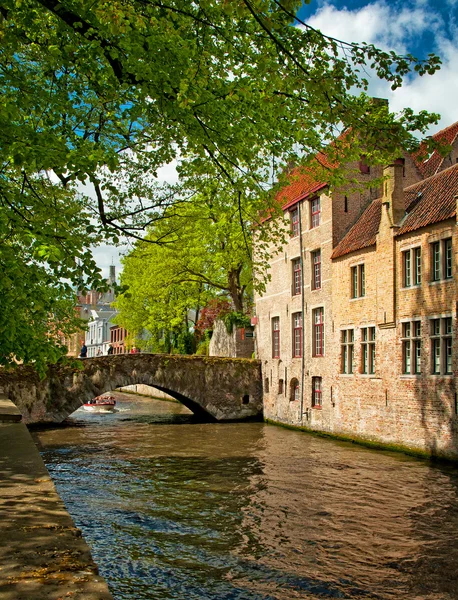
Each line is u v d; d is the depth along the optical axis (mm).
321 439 22453
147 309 39312
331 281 23406
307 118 9445
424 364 17703
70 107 9000
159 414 33031
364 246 20828
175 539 9875
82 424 27422
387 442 19438
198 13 7477
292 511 11688
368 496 12922
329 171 10070
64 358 10672
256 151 10438
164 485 14078
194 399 28719
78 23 7352
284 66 6184
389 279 19391
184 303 35781
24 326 10375
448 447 16625
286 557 9039
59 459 17812
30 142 6676
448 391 16641
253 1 5488
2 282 6590
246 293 39438
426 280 17688
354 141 9141
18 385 25531
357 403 21234
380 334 19906
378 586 7949
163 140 10398
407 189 21250
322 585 7969
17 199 7293
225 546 9547
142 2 6805
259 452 19156
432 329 17500
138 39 7734
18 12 7527
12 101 7727
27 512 5125
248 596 7562
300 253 26125
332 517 11258
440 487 13727
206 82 7801
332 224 23469
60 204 9516
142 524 10727
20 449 8711
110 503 12266
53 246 5961
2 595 3377
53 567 3846
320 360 24125
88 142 9039
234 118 9312
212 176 11484
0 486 6082
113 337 79438
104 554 9078
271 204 10844
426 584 8023
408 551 9328
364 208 24078
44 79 9242
